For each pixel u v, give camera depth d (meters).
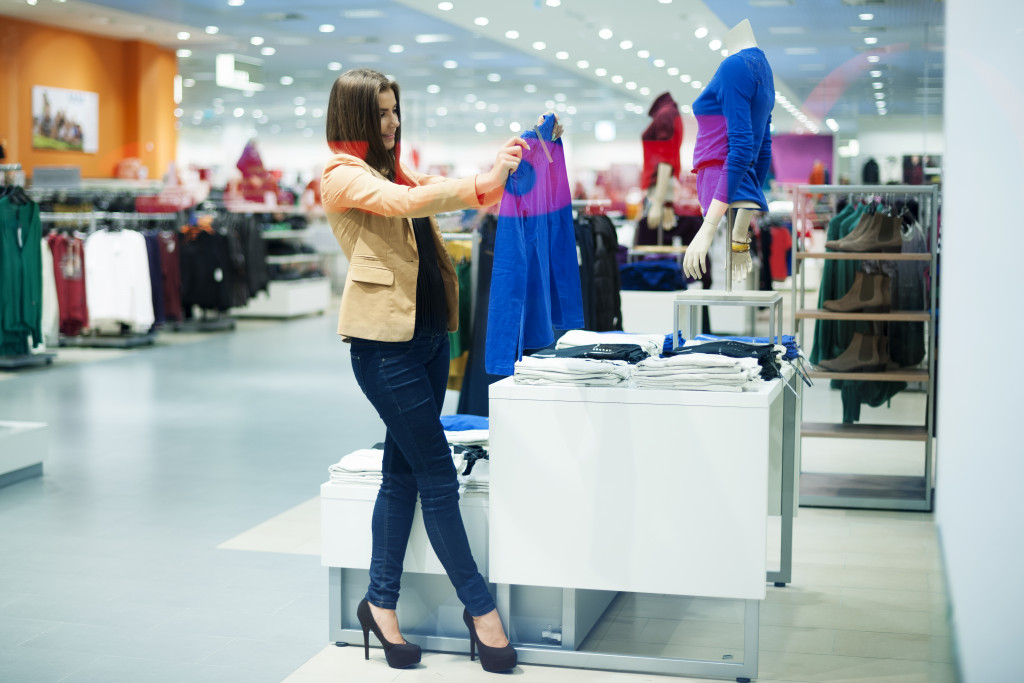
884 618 3.28
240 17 10.33
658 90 7.99
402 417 2.73
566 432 2.75
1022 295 1.80
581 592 2.99
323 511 2.99
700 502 2.68
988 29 2.14
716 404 2.65
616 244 5.96
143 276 10.27
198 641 3.07
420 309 2.79
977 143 2.46
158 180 12.29
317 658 2.94
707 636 3.13
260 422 6.79
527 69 10.51
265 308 13.54
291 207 13.27
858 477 5.15
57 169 10.20
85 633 3.13
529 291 2.83
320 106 14.56
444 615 2.99
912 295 5.01
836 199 6.48
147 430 6.50
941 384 4.10
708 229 3.24
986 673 2.12
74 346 10.59
